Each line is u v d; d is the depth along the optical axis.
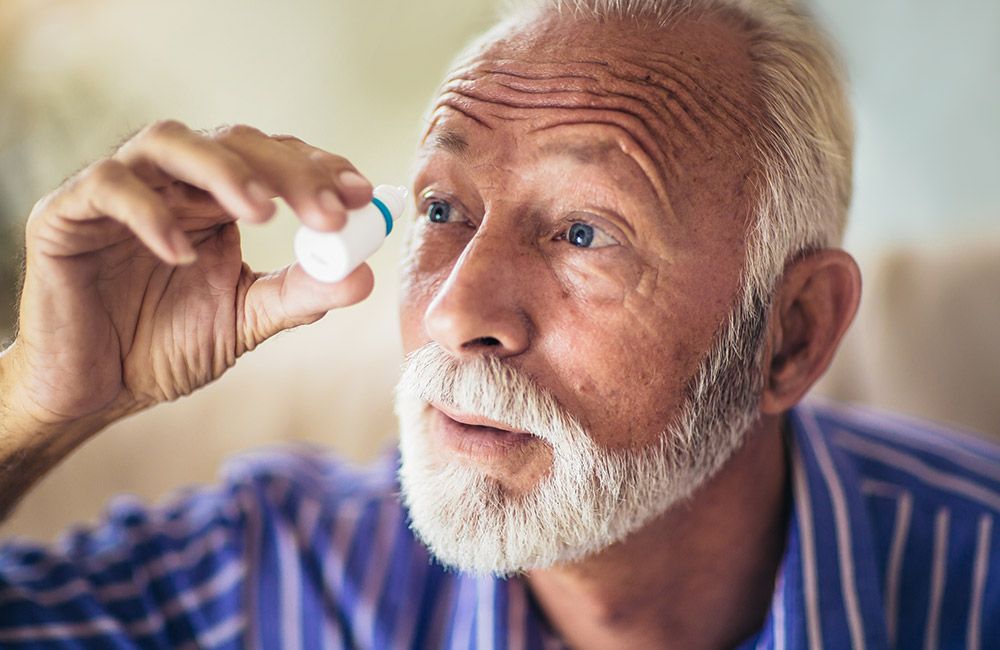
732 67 0.51
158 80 1.10
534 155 0.49
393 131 1.14
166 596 0.61
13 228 0.93
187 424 0.77
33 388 0.47
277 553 0.64
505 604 0.58
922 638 0.58
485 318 0.47
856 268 0.54
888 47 0.92
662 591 0.55
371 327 0.85
